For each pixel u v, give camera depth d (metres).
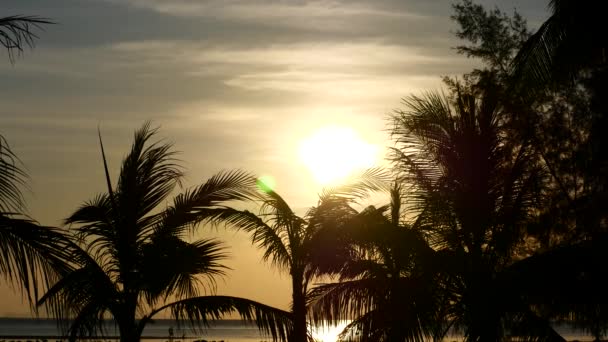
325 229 17.19
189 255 13.28
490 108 15.11
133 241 13.84
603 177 13.34
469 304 13.81
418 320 14.20
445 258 14.28
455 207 14.56
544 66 12.49
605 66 12.72
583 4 11.80
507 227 14.66
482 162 14.75
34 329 144.62
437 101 15.09
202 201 14.32
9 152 7.21
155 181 14.03
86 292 12.26
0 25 7.46
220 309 13.80
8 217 7.07
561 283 12.52
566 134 14.30
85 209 13.91
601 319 12.86
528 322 13.56
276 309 14.35
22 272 7.07
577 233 14.10
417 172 14.90
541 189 14.52
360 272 17.72
